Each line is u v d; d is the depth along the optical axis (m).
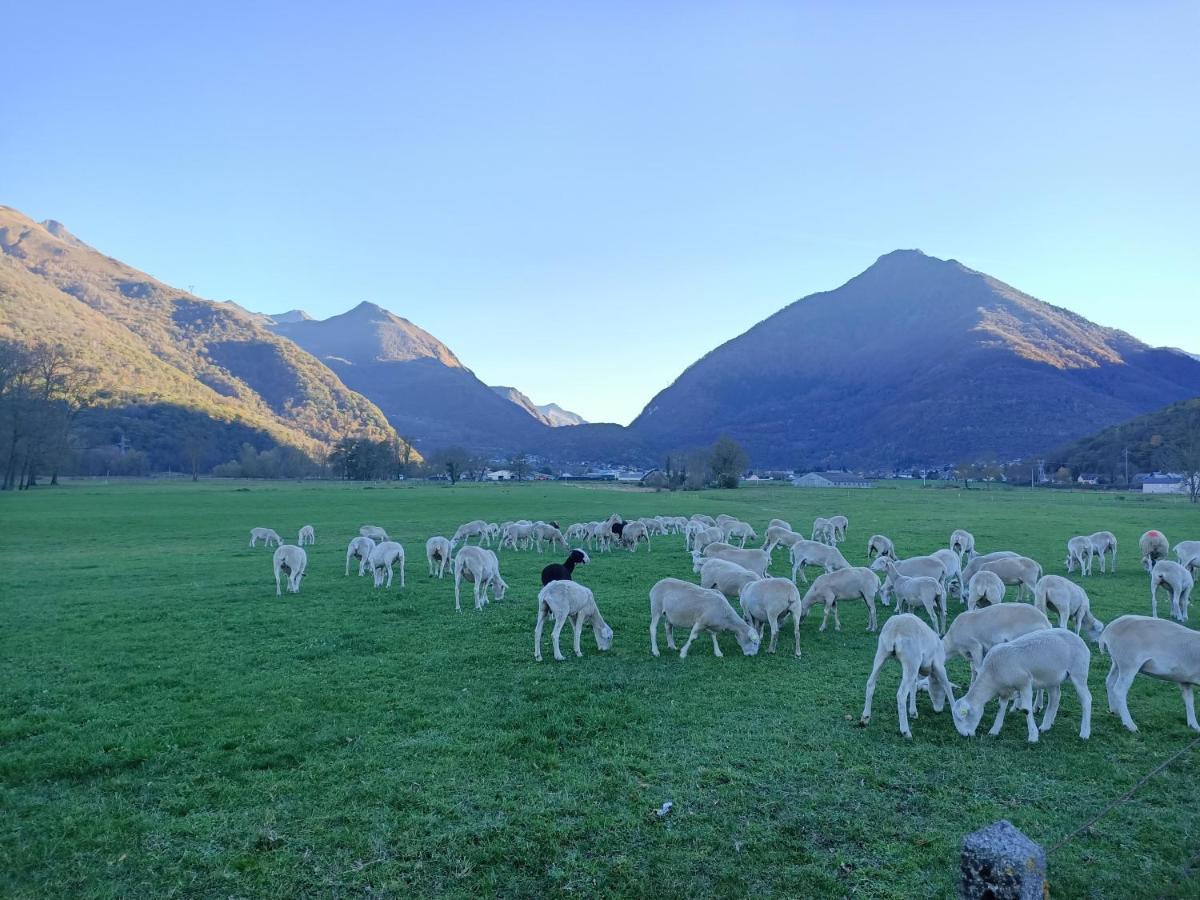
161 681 12.52
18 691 11.98
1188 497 83.00
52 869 6.70
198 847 7.05
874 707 11.03
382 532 35.41
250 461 141.12
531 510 59.09
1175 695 11.54
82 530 42.41
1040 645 9.66
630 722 10.27
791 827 7.38
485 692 11.73
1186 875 6.52
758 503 69.75
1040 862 4.71
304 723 10.30
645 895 6.32
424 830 7.33
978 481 150.00
